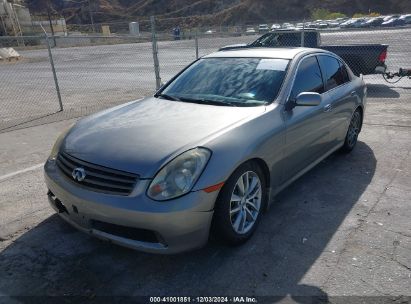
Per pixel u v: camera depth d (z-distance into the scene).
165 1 102.94
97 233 3.00
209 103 3.87
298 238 3.43
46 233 3.59
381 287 2.79
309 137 4.12
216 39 28.62
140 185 2.78
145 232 2.85
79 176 2.99
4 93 12.90
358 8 75.19
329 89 4.70
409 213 3.83
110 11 106.62
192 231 2.84
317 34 11.57
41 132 7.23
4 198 4.35
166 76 15.46
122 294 2.79
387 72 11.43
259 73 4.11
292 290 2.79
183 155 2.90
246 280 2.90
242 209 3.26
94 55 28.14
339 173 4.86
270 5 77.12
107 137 3.26
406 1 73.81
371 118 7.50
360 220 3.71
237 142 3.12
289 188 4.45
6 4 50.84
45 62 25.34
